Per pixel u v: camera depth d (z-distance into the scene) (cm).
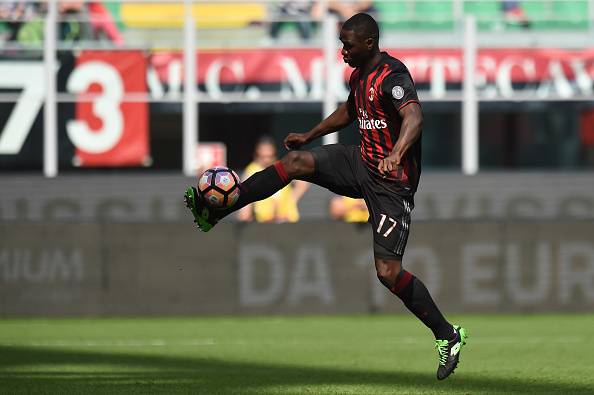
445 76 6119
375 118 2216
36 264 4638
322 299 4678
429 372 2928
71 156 5950
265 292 4675
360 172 2258
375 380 2741
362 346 3644
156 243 4653
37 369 3017
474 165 5894
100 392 2484
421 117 2120
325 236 4684
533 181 5706
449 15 6831
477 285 4703
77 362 3200
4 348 3609
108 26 6266
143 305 4653
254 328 4259
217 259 4666
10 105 5919
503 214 5697
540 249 4709
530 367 3041
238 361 3225
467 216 5675
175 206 5591
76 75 5928
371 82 2206
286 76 6041
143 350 3538
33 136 5941
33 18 6206
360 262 4691
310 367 3061
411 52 6119
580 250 4719
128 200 5566
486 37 6694
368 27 2212
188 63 5816
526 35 6712
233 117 6806
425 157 7506
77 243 4647
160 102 6047
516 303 4703
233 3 6550
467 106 5894
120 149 5978
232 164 6825
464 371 2944
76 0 6353
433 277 4694
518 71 6197
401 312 4703
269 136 6800
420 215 5650
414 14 6806
